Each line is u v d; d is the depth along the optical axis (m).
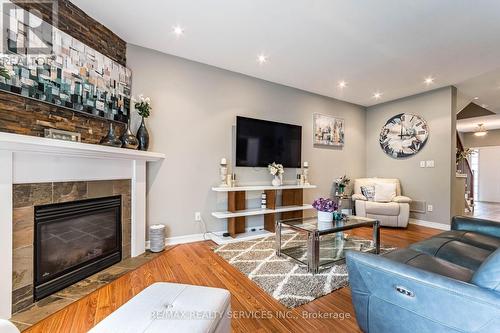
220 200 3.46
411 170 4.55
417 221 4.41
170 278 2.15
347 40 2.70
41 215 1.80
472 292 0.91
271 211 3.51
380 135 5.07
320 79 3.85
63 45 2.09
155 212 2.98
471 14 2.21
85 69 2.28
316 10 2.19
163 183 3.04
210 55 3.10
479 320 0.89
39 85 1.92
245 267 2.38
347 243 3.07
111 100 2.56
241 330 1.48
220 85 3.46
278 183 3.80
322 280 2.11
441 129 4.14
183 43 2.81
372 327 1.27
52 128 2.04
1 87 1.69
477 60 3.13
